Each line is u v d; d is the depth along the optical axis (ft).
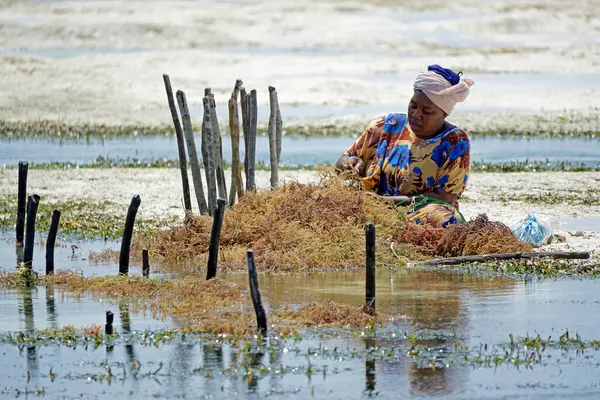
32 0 358.84
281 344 78.48
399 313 86.43
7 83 264.52
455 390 70.18
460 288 95.35
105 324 83.46
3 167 181.57
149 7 353.10
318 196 113.19
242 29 331.16
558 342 78.89
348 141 214.90
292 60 294.25
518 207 137.90
